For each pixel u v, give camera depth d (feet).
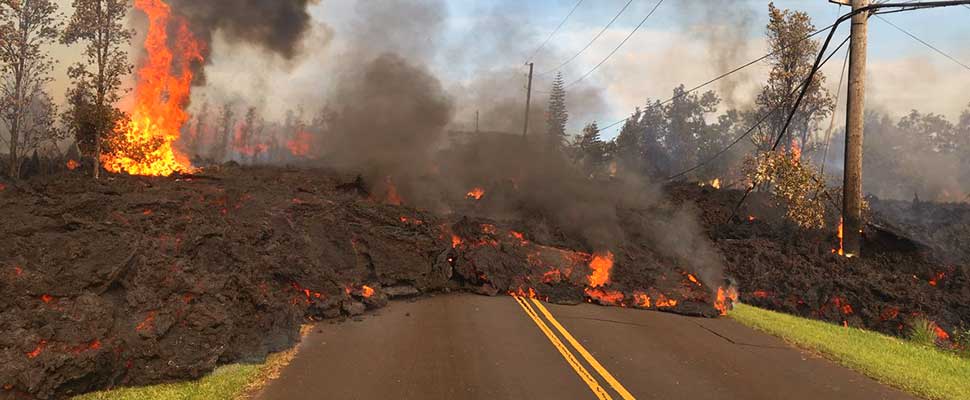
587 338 34.06
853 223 60.59
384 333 33.24
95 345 21.54
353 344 30.50
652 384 26.02
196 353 23.90
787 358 32.30
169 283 25.90
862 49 60.59
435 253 48.49
